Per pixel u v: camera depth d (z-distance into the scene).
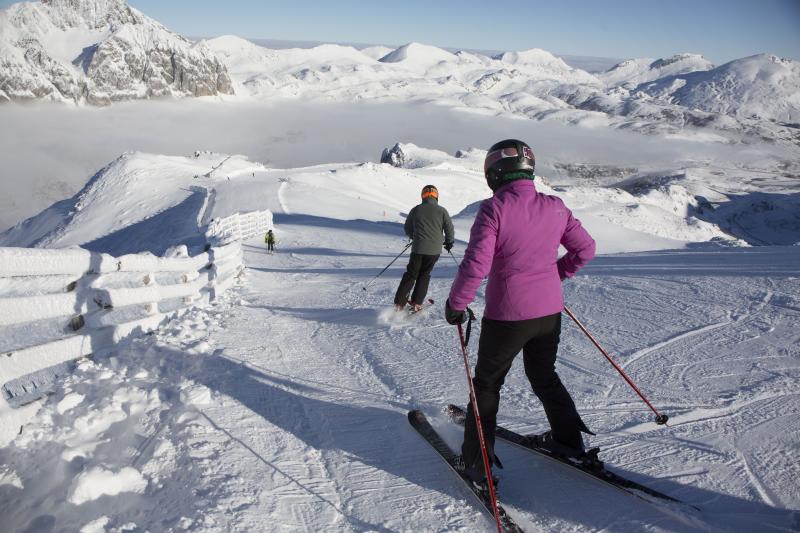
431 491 2.68
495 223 2.48
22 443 2.94
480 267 2.44
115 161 102.12
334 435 3.28
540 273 2.53
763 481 2.62
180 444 2.99
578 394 3.82
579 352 4.79
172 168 97.62
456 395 3.91
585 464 2.65
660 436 3.13
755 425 3.20
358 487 2.71
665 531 2.32
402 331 5.93
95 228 74.75
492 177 2.67
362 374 4.44
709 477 2.68
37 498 2.54
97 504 2.46
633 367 4.34
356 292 8.95
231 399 3.69
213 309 7.11
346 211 59.06
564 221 2.60
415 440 3.22
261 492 2.59
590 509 2.50
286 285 10.35
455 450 3.00
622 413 3.47
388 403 3.79
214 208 60.31
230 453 2.94
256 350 5.08
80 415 3.19
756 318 5.57
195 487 2.59
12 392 3.67
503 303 2.52
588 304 6.69
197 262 7.54
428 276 6.85
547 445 2.81
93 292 4.30
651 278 8.12
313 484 2.71
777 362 4.27
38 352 3.42
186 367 4.25
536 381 2.74
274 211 54.91
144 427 3.20
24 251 3.37
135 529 2.25
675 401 3.61
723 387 3.81
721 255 11.45
